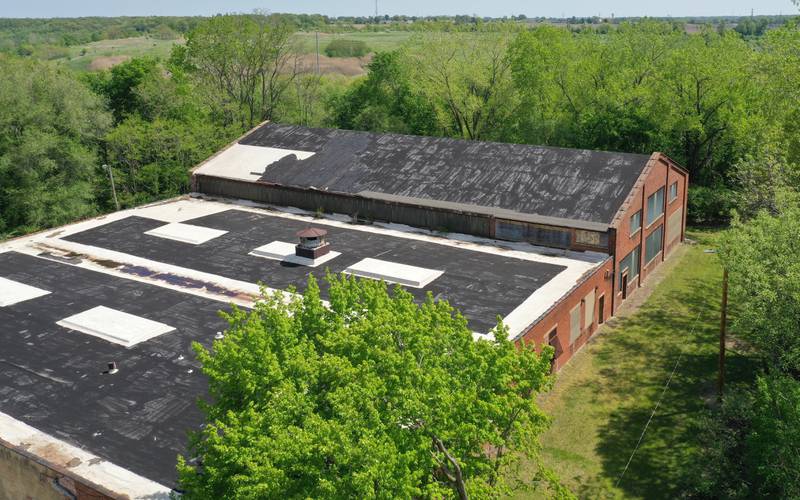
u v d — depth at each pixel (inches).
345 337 770.8
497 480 797.9
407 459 659.4
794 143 1786.4
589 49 3292.3
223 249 1711.4
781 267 1106.7
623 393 1364.4
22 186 2479.1
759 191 1603.1
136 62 3201.3
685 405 1315.2
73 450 943.7
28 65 2746.1
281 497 647.8
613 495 1085.8
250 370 749.9
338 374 712.4
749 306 1113.4
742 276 1147.3
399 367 717.9
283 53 3437.5
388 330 761.0
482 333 1268.5
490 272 1550.2
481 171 1926.7
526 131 3034.0
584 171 1833.2
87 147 2701.8
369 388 676.1
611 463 1160.8
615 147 2758.4
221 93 3245.6
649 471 1136.8
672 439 1216.2
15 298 1424.7
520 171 1891.0
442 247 1706.4
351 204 1945.1
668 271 1974.7
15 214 2485.2
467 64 3011.8
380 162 2069.4
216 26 3191.4
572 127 2979.8
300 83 3742.6
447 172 1955.0
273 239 1775.3
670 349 1529.3
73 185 2544.3
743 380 1386.6
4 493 995.3
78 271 1583.4
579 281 1489.9
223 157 2287.2
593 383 1401.3
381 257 1641.2
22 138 2445.9
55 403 1055.0
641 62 3016.7
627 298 1800.0
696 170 2763.3
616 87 2775.6
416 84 3225.9
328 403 729.6
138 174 2719.0
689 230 2386.8
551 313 1342.3
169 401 1054.4
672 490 1089.4
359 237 1787.6
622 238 1676.9
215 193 2192.4
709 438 1105.4
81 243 1766.7
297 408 693.3
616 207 1681.8
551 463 1165.1
